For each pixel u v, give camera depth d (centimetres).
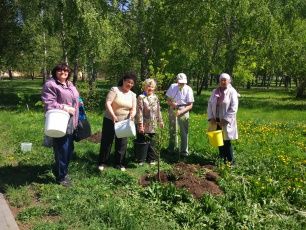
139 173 854
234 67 2892
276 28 2559
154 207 666
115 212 619
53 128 701
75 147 1033
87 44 2138
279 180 834
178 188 731
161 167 898
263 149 1134
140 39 2512
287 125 1669
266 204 709
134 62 2547
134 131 822
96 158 951
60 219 614
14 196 690
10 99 2645
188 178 775
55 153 744
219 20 2522
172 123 1007
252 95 4184
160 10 2491
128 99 841
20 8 2550
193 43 2552
